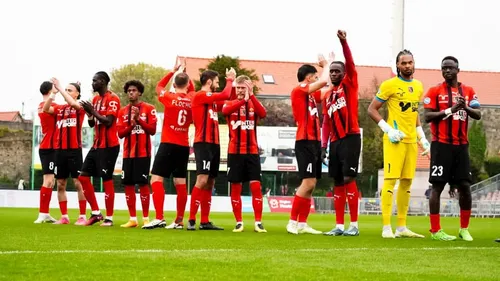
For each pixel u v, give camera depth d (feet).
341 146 53.88
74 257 32.35
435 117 49.52
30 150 288.92
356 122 53.47
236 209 58.23
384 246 41.91
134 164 62.80
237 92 57.77
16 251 34.81
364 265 31.45
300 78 56.13
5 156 286.46
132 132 62.59
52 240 41.98
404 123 51.80
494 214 177.68
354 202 54.24
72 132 67.41
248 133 57.98
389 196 51.62
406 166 52.03
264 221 92.73
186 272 28.04
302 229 57.16
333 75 54.03
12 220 73.92
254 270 28.89
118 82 450.71
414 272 29.32
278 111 283.38
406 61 51.52
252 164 57.98
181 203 59.98
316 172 56.39
